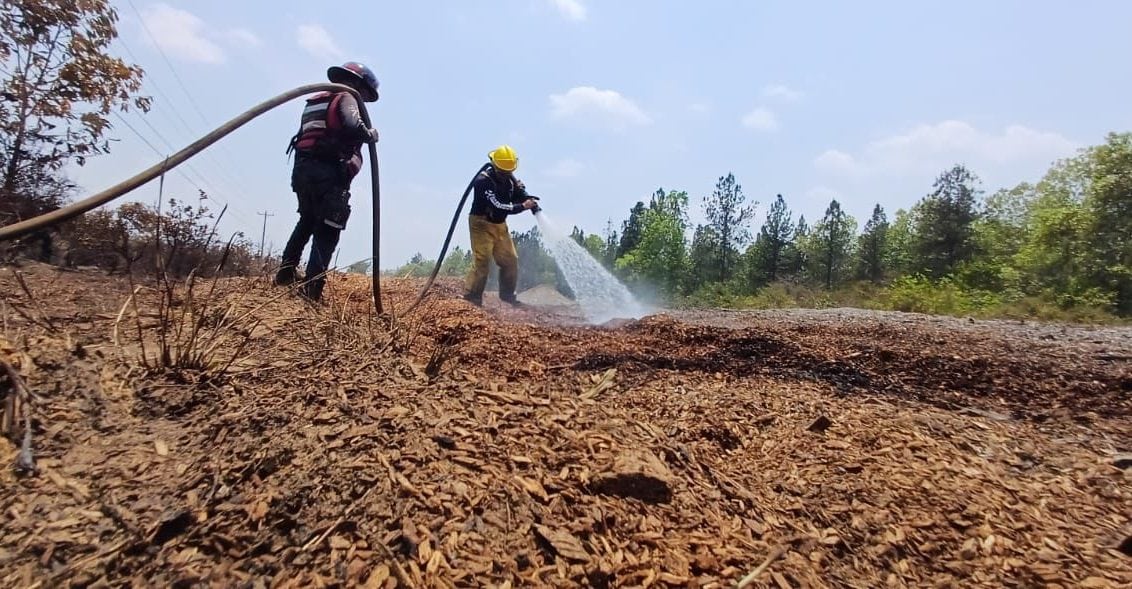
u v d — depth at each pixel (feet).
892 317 30.60
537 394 10.94
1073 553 8.30
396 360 11.43
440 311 19.47
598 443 8.91
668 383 13.64
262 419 8.51
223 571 6.01
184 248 19.88
